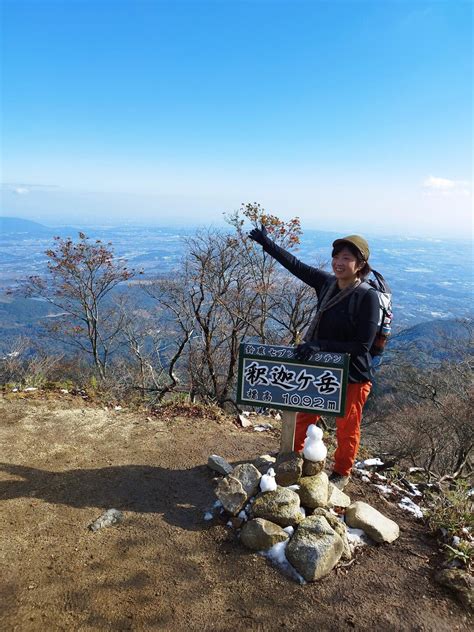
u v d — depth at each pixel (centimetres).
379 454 805
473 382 1134
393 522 245
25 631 173
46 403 414
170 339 1251
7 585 196
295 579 205
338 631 179
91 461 312
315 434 255
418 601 194
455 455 1006
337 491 264
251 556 219
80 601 189
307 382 242
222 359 1165
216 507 255
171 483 286
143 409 418
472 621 185
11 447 324
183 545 227
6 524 238
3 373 659
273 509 230
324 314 248
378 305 234
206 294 1105
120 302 1362
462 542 221
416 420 1018
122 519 247
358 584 204
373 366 260
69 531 235
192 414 411
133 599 192
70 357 1076
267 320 1169
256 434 385
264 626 181
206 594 196
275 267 1103
